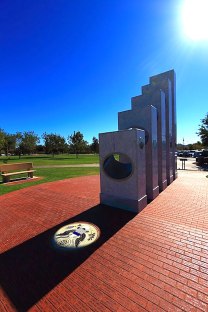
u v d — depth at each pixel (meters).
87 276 2.97
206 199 6.75
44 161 27.86
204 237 4.05
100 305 2.43
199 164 20.34
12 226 4.92
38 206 6.47
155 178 7.17
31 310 2.40
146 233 4.30
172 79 10.28
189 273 2.95
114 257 3.44
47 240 4.15
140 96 8.30
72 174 13.73
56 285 2.81
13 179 11.84
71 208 6.16
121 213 5.57
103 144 6.27
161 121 7.87
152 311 2.31
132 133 5.59
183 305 2.38
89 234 4.36
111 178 6.15
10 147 49.59
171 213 5.46
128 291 2.63
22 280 2.94
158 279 2.84
